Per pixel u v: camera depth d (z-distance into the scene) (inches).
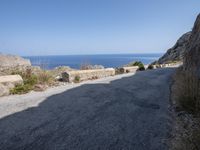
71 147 160.1
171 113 244.8
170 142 171.6
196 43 371.6
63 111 244.2
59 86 412.2
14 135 176.2
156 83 468.1
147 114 242.5
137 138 178.9
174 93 327.3
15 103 272.2
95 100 298.7
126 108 264.5
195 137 151.6
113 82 469.4
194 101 235.9
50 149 156.0
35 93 338.3
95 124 207.6
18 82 354.9
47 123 205.6
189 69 361.1
